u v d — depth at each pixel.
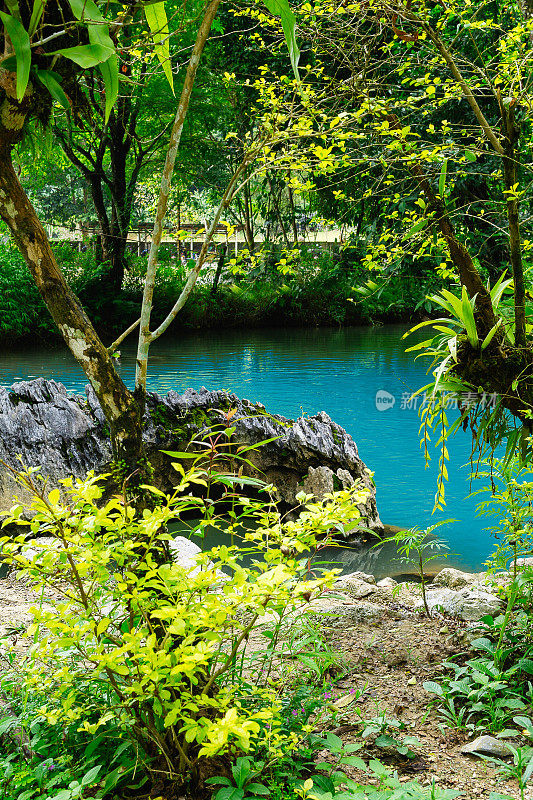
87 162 23.72
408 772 2.43
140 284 22.64
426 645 3.44
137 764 2.16
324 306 22.62
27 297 19.25
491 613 3.67
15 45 1.73
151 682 1.99
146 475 2.33
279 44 4.49
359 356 16.20
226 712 1.97
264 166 2.93
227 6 12.34
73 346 2.25
